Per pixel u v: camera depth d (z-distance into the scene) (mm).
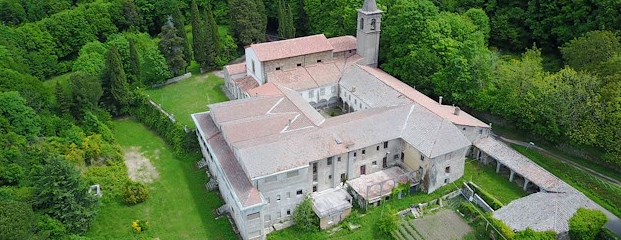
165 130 83750
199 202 67938
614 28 84438
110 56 87125
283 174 60875
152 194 69500
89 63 92875
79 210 60000
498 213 59531
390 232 60000
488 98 77188
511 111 74875
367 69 88688
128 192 67000
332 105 90750
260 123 68938
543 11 94062
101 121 84312
